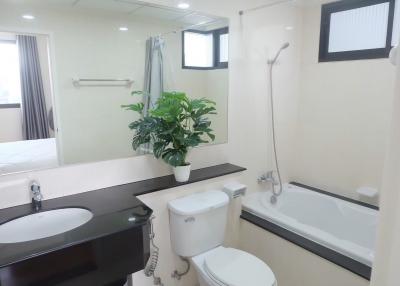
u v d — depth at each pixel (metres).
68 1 1.60
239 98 2.42
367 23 2.39
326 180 2.79
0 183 1.51
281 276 2.10
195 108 1.92
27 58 1.52
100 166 1.81
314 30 2.69
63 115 1.66
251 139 2.58
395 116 0.41
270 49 2.55
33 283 1.13
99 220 1.39
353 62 2.47
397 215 0.41
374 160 2.44
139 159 1.95
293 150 3.00
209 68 2.21
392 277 0.43
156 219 1.88
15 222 1.44
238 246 2.42
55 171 1.67
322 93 2.72
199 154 2.25
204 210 1.82
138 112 1.93
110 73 1.79
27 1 1.49
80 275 1.24
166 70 2.02
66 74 1.65
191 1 2.01
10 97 1.50
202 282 1.79
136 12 1.83
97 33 1.72
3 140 1.50
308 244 1.92
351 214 2.42
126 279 1.68
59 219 1.55
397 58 0.40
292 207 2.80
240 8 2.28
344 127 2.60
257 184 2.72
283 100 2.77
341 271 1.72
